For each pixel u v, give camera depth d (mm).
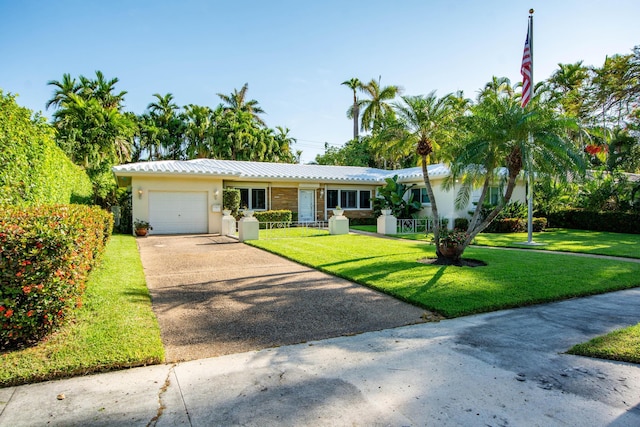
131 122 27406
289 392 3025
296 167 23141
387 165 35125
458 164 8617
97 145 24453
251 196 20031
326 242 12719
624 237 15320
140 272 7504
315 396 2963
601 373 3404
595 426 2580
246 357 3729
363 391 3051
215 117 38750
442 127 9227
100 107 25500
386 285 6562
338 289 6504
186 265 8758
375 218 22266
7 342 3584
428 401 2898
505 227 16906
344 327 4656
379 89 35781
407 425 2576
